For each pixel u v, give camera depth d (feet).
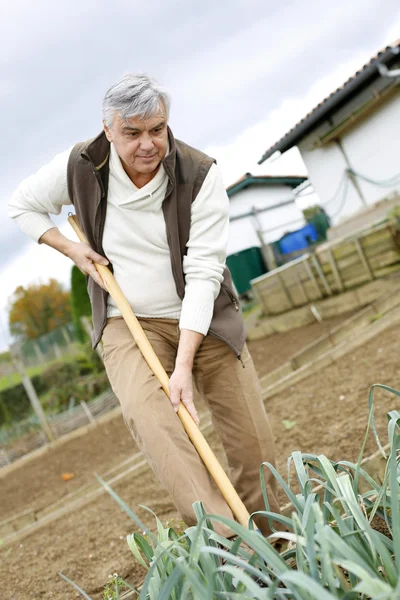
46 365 45.34
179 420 6.53
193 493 5.90
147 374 6.75
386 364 16.75
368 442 11.79
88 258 7.59
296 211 61.16
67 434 31.58
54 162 7.77
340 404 15.25
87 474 21.89
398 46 31.91
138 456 18.89
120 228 7.33
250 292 54.03
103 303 7.56
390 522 5.55
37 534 15.24
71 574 11.18
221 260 7.49
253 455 7.78
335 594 3.83
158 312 7.58
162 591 4.28
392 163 37.96
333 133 40.29
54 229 8.11
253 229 57.62
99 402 34.35
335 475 5.08
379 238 28.14
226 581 4.52
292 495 5.12
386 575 4.42
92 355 41.24
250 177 56.59
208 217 7.29
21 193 8.10
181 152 7.24
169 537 5.59
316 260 31.14
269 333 34.94
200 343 7.39
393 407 13.16
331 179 42.68
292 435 14.55
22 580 11.87
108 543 12.32
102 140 7.01
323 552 3.87
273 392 19.19
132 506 14.29
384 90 36.17
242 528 4.28
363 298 28.94
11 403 43.32
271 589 3.78
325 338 21.50
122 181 7.11
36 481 24.13
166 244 7.32
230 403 7.77
